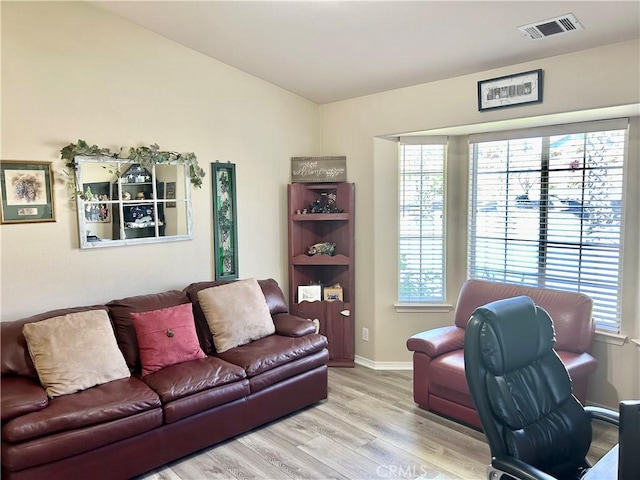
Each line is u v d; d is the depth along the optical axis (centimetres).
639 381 316
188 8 301
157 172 351
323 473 264
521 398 185
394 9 271
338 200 439
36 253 297
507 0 245
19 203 288
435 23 281
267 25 310
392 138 413
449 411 321
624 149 319
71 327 269
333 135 448
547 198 362
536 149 365
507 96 325
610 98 280
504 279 391
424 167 414
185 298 344
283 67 381
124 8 311
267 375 315
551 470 184
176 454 272
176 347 301
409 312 422
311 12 285
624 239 323
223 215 397
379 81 384
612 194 328
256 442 299
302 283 445
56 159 303
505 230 388
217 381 288
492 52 309
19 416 226
